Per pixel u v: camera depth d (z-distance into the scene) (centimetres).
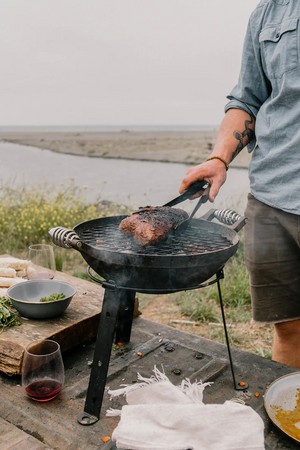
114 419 183
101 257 172
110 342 176
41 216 700
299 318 262
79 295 276
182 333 263
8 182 903
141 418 158
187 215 215
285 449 168
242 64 255
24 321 236
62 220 705
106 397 198
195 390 184
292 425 177
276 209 242
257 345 394
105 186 1397
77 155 4181
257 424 154
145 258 166
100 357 178
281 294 260
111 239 205
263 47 238
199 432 151
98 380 179
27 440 165
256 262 258
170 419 155
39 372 191
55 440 171
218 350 243
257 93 252
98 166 2641
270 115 235
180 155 4019
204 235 217
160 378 208
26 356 192
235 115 252
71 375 216
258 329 427
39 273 281
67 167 2462
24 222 689
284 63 223
